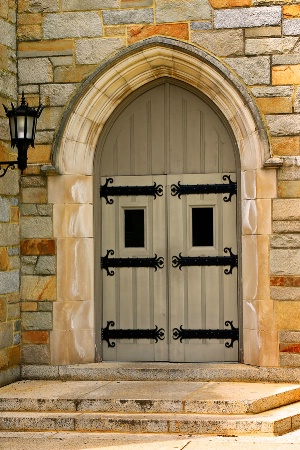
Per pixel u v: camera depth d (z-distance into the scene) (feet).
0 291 22.76
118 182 24.61
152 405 20.49
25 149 20.67
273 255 22.93
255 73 23.11
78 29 23.85
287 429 19.84
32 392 21.80
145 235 24.56
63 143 23.79
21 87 24.06
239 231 23.98
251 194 23.31
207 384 22.57
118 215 24.64
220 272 24.25
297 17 22.97
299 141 22.89
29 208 23.98
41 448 18.52
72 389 22.13
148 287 24.52
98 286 24.53
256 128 22.99
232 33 23.22
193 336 24.29
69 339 23.88
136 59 23.58
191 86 24.14
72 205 23.94
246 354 23.59
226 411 20.20
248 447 18.25
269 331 22.91
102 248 24.68
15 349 23.61
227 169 24.20
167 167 24.39
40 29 24.02
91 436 19.56
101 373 23.44
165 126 24.41
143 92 24.45
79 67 23.85
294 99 22.93
